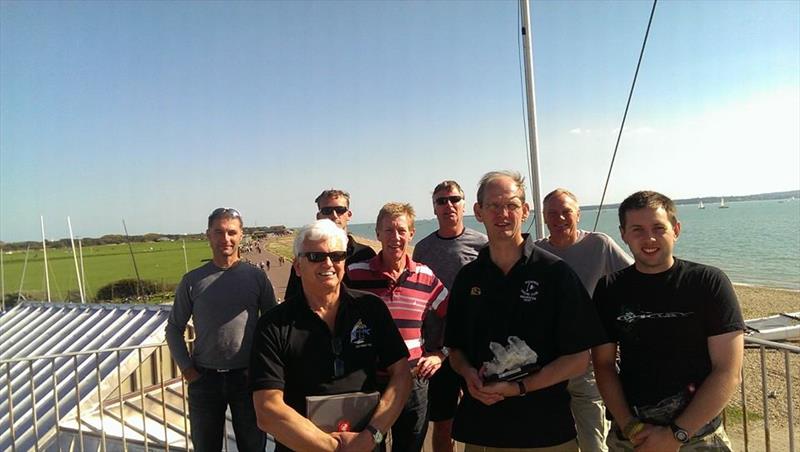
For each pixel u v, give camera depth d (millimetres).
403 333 3217
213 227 3818
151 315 9688
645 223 2328
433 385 3605
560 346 2344
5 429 6867
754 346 3412
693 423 2145
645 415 2275
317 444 2150
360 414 2285
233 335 3707
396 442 3244
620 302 2436
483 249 2648
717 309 2203
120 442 6418
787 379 3123
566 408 2473
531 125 5934
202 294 3756
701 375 2225
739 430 6633
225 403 3758
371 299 2602
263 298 3922
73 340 9500
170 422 7273
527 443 2367
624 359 2428
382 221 3350
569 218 3670
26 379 8164
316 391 2312
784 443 6156
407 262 3406
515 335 2396
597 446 3445
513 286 2443
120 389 5129
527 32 5953
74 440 6512
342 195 4168
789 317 7031
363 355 2428
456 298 2680
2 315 11820
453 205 4086
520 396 2396
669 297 2291
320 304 2457
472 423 2527
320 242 2377
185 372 3732
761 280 26250
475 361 2527
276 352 2307
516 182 2520
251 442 3744
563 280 2391
